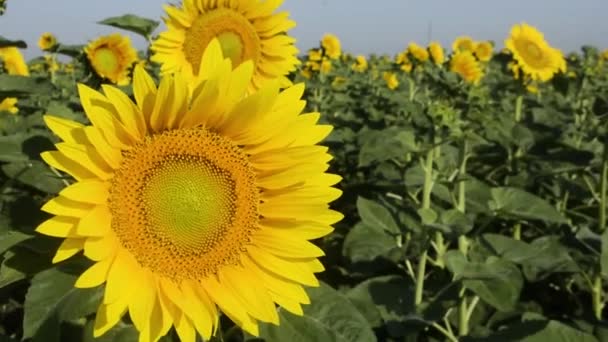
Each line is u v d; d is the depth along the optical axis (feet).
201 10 3.93
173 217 2.01
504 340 2.53
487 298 3.55
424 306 3.71
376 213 4.39
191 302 2.01
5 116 4.62
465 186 4.80
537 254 4.02
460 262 3.61
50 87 3.58
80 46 6.27
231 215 2.07
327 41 11.96
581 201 6.08
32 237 2.14
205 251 2.05
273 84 1.97
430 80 8.30
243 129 2.05
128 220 1.96
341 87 13.64
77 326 2.21
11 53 6.29
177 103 1.95
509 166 6.46
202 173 2.04
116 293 1.85
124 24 4.55
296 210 2.08
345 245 4.23
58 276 2.05
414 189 5.08
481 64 11.85
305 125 2.04
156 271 2.00
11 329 3.81
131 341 2.14
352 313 2.26
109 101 1.90
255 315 2.05
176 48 3.95
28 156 2.60
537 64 7.88
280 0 3.92
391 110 10.62
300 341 2.22
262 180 2.10
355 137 7.57
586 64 9.21
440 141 4.33
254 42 3.93
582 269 4.04
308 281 2.08
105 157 1.89
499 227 5.79
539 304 4.56
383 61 18.52
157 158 1.99
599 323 3.64
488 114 5.04
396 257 4.06
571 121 8.66
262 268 2.10
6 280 2.13
